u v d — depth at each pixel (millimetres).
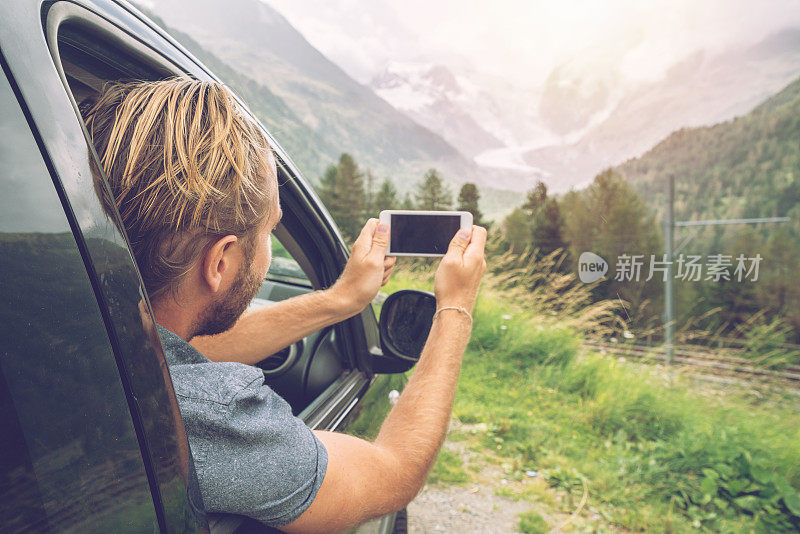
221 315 680
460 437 3770
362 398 1452
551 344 5254
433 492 3059
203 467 567
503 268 5984
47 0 555
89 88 830
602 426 4148
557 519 2861
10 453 386
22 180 427
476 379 4887
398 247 1042
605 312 5586
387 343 1346
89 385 440
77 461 424
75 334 437
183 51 885
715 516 2932
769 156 101625
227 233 619
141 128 576
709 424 4066
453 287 839
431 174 51688
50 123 461
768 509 2938
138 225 578
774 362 5371
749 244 29453
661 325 5508
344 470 635
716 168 102750
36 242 425
